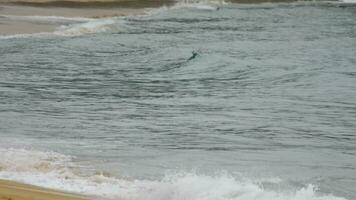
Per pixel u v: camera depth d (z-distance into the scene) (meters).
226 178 55.81
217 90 105.38
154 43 159.25
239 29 197.12
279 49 159.88
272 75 121.50
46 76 111.19
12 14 194.00
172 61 133.62
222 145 71.00
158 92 102.38
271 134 76.81
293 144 72.19
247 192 49.78
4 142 67.38
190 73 121.12
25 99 92.94
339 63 140.00
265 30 197.50
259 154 67.50
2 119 80.06
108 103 92.81
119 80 111.31
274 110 90.62
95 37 161.25
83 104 91.50
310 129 79.62
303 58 146.25
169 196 49.34
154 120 83.06
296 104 95.12
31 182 51.34
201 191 49.72
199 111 89.06
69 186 50.91
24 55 129.88
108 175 56.09
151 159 63.59
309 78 118.75
